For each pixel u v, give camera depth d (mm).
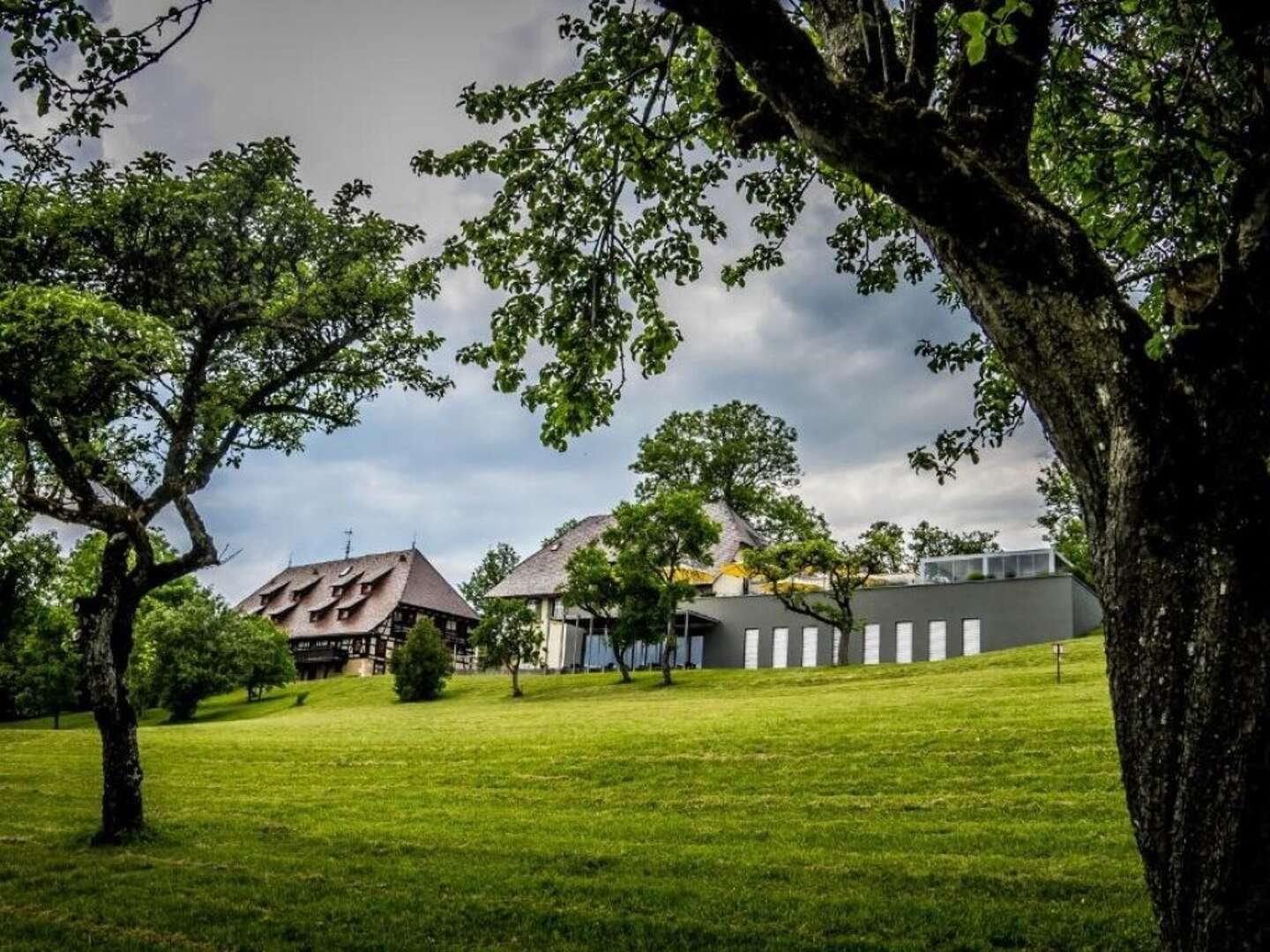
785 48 4734
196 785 21969
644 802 17359
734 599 55125
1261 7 5000
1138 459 4438
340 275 17312
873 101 4742
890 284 12281
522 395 10555
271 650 63312
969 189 4730
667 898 10438
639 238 11320
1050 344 4777
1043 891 9992
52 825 16859
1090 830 12672
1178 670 4172
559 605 67000
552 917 9867
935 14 6445
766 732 23328
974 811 14539
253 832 15516
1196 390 4441
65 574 44531
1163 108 6535
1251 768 3953
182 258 16281
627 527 47594
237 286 16859
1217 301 4523
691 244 11094
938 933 8828
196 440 16719
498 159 10188
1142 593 4344
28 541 35219
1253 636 4070
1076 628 45656
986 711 23141
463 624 92188
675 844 13562
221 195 16188
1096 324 4680
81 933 9750
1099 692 25078
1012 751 18375
